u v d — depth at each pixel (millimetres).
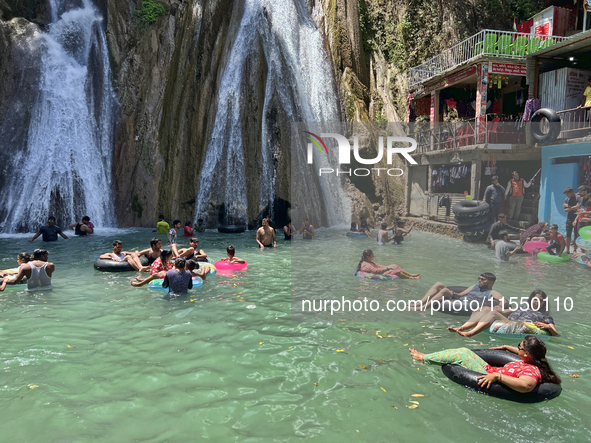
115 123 19984
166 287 7129
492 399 3639
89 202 19125
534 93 11773
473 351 4262
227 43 19594
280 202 18188
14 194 17953
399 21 22031
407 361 4375
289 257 10508
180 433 3094
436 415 3363
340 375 4062
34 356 4523
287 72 19203
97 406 3482
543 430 3162
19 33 19578
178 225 13039
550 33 14703
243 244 13461
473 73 13164
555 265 6957
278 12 20453
